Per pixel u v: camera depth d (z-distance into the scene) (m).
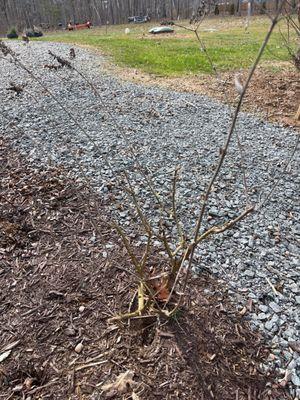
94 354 1.80
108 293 2.13
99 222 2.77
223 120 5.19
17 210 2.88
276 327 1.98
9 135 4.27
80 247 2.50
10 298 2.10
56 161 3.67
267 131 4.89
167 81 7.12
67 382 1.68
